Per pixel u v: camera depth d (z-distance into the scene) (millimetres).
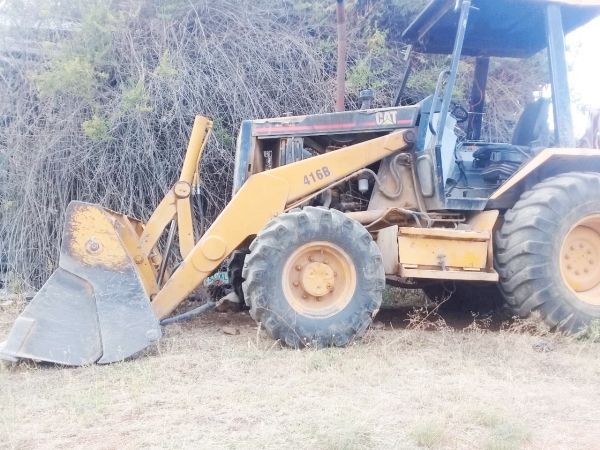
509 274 5082
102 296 4328
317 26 8672
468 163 5824
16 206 7605
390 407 3279
